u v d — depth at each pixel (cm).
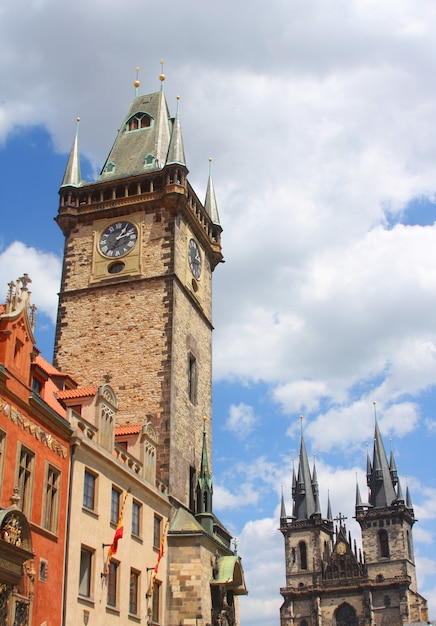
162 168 6638
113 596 4419
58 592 3769
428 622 17662
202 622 5116
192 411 6266
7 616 3244
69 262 6612
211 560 5512
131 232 6531
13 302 3769
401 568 19262
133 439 5259
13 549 3212
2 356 3578
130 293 6306
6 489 3428
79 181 6912
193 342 6531
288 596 19938
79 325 6341
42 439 3822
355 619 19100
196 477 6112
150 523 5088
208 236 7262
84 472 4228
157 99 7650
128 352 6106
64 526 3928
